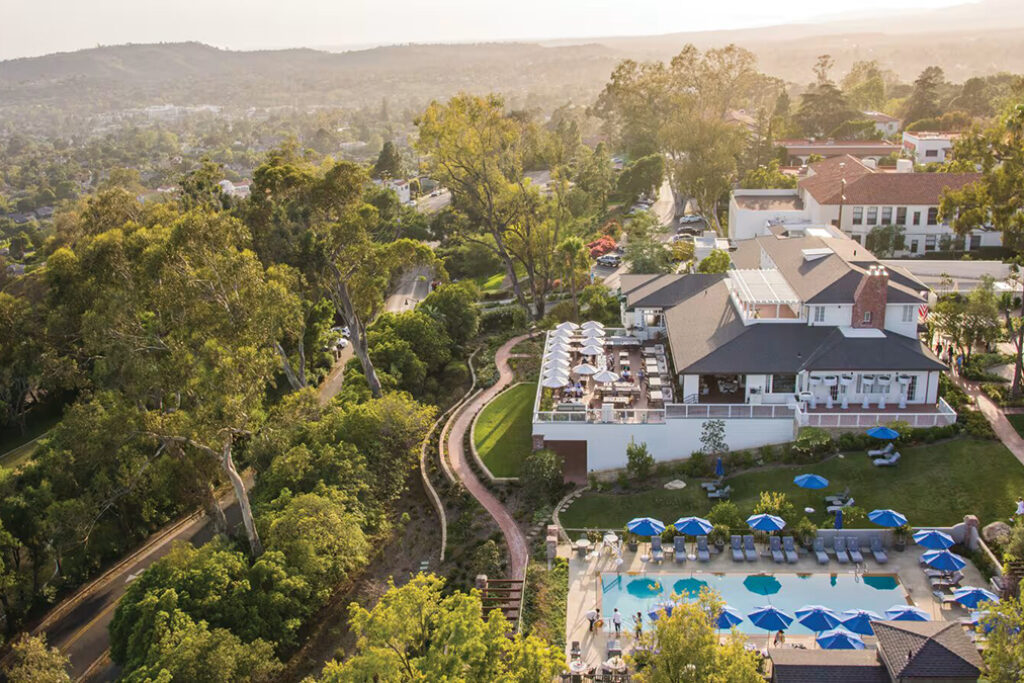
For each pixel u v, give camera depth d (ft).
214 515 185.26
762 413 178.70
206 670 130.00
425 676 106.52
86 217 286.05
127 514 195.93
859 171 333.21
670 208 468.75
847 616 125.49
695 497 169.58
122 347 163.32
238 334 170.09
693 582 147.54
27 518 173.17
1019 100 313.94
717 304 211.20
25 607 172.14
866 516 156.25
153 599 142.20
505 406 222.28
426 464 200.95
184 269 175.94
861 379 181.98
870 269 186.80
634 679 109.91
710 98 567.59
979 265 283.18
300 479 178.91
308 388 175.11
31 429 274.36
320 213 238.27
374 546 179.52
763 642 131.75
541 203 296.10
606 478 181.98
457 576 160.76
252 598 148.56
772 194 374.43
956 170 336.70
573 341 236.63
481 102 272.51
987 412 181.37
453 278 400.67
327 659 151.64
